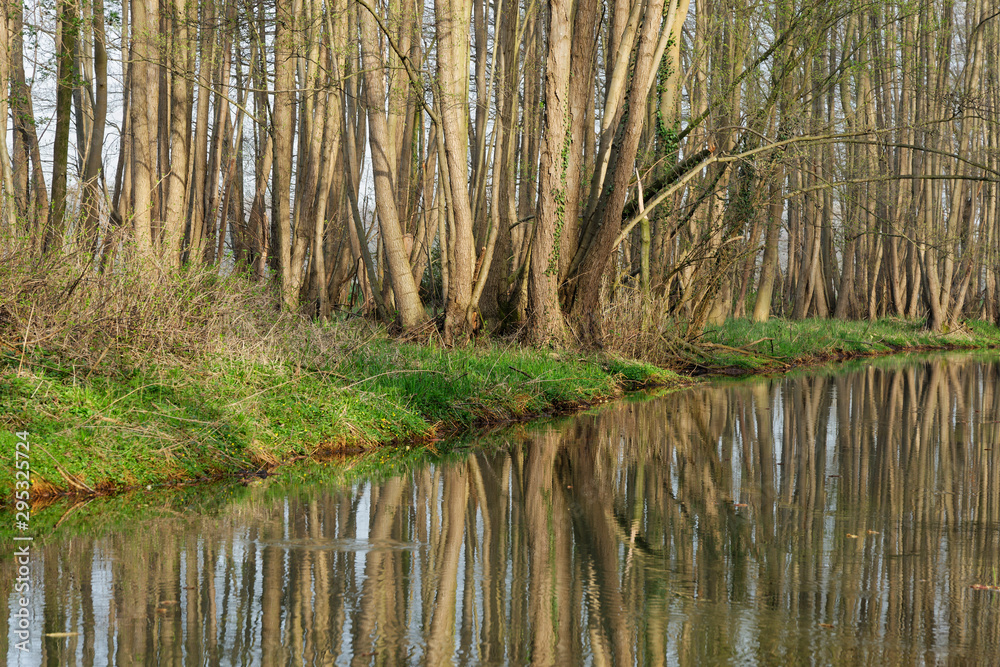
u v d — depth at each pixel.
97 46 15.09
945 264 37.53
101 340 9.64
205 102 21.66
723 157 18.12
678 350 21.55
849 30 22.81
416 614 5.01
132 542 6.41
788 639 4.66
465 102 17.20
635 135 16.89
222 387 9.92
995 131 38.06
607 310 18.89
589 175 20.77
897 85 36.72
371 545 6.41
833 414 13.96
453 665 4.31
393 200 17.66
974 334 38.44
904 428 12.48
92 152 15.27
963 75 37.19
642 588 5.48
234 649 4.48
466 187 17.05
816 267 41.41
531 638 4.66
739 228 21.69
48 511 7.28
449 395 12.60
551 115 16.84
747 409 14.59
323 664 4.32
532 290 17.55
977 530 6.94
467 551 6.27
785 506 7.76
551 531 6.84
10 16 15.63
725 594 5.39
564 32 16.61
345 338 13.07
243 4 17.73
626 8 18.92
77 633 4.67
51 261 9.68
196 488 8.29
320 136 19.97
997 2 36.81
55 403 8.52
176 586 5.45
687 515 7.40
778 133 20.70
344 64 18.27
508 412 13.23
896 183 37.47
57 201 13.19
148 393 9.34
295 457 9.80
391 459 9.96
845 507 7.73
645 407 14.88
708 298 22.91
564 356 16.78
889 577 5.73
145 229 12.77
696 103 22.39
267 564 5.91
